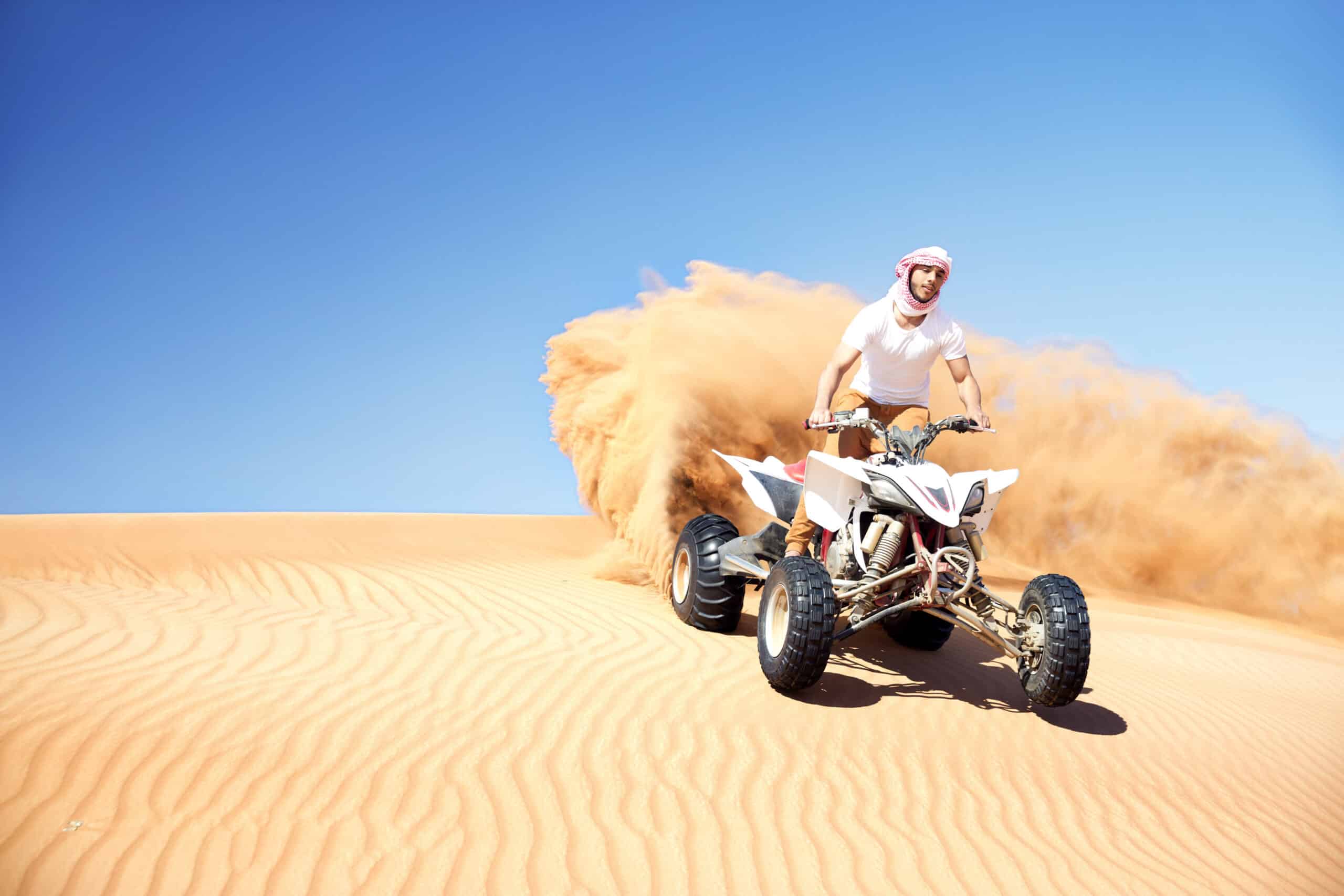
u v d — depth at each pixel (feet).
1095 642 27.09
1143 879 12.71
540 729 15.10
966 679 20.12
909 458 17.56
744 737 15.44
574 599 25.39
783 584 17.20
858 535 17.71
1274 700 22.61
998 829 13.62
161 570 31.53
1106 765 16.29
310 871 11.02
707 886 11.35
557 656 18.86
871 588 16.94
